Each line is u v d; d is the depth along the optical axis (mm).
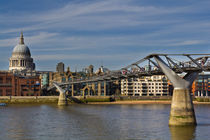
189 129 81750
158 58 83438
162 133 79000
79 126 94125
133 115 125625
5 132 84438
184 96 82875
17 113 135000
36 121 106562
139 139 73375
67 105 193375
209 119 107938
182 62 83938
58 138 76062
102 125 95875
